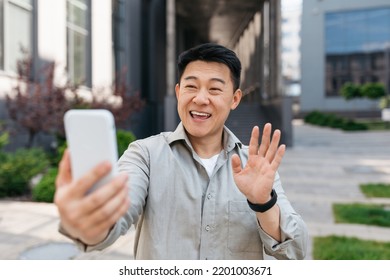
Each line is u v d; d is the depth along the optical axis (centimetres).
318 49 3794
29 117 853
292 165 1178
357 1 3700
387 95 3584
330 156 1402
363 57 3741
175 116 1627
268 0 1977
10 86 910
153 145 145
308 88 3838
